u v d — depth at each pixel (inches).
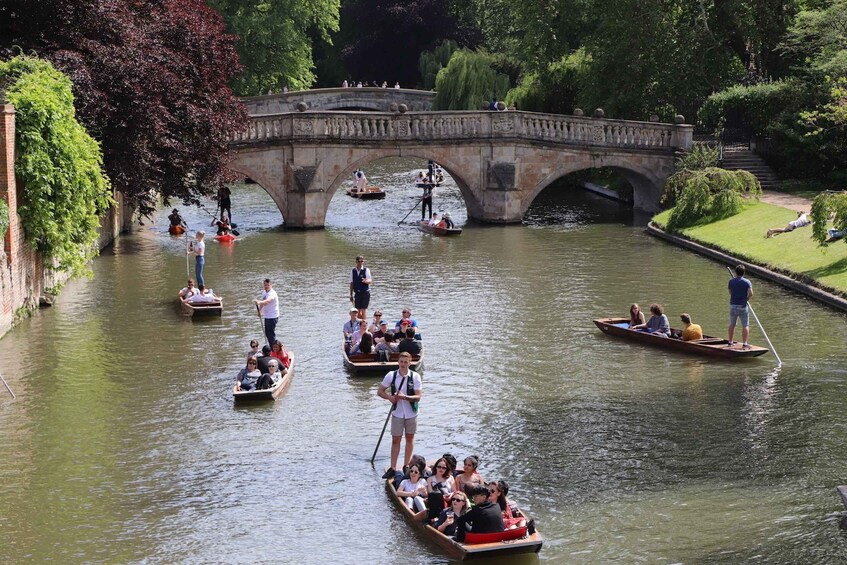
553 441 773.9
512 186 1886.1
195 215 2027.6
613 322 1090.7
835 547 598.9
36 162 1102.4
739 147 2037.4
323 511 661.9
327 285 1320.1
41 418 824.3
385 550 609.6
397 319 1135.6
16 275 1103.6
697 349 993.5
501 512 606.2
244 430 800.9
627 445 763.4
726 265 1425.9
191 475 716.7
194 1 1802.4
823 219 1259.8
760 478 699.4
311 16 3029.0
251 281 1346.0
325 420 824.3
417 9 3599.9
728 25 2164.1
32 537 625.9
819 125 1877.5
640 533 623.5
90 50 1364.4
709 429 791.7
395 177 2723.9
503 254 1550.2
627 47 2124.8
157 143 1428.4
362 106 2844.5
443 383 914.1
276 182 1823.3
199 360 979.9
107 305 1203.9
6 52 1258.0
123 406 853.2
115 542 620.1
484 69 2753.4
